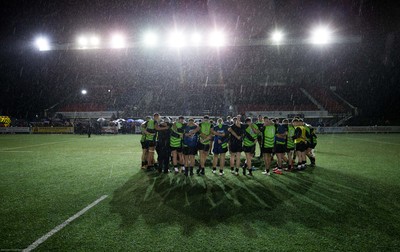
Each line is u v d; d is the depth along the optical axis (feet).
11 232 13.38
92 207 16.98
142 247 11.88
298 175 26.58
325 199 18.72
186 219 15.05
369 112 124.88
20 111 126.93
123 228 13.83
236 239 12.64
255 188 21.59
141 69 148.25
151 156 29.17
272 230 13.62
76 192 20.34
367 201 18.29
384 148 49.19
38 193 20.04
